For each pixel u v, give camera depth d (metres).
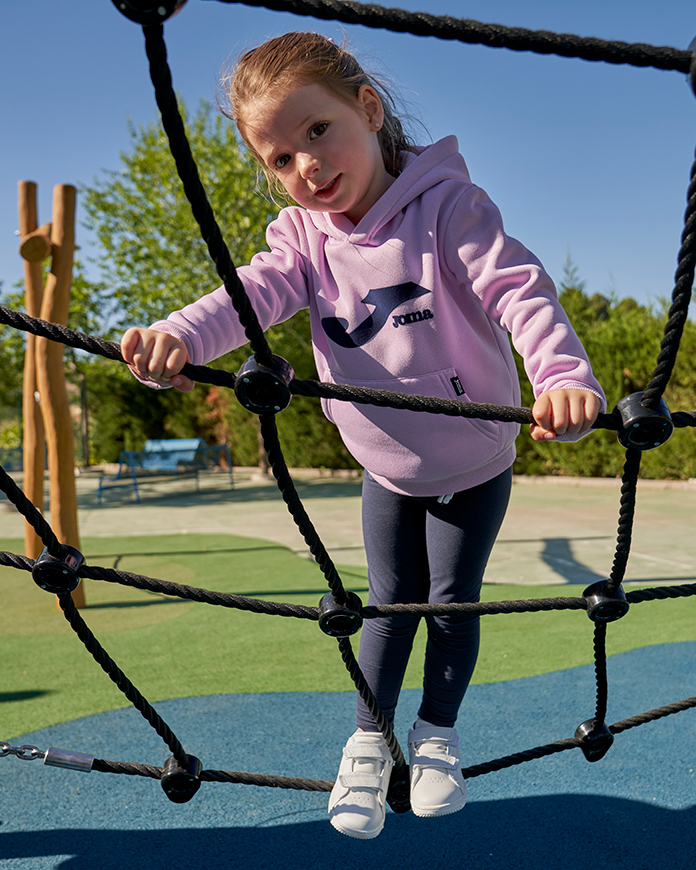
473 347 1.47
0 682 2.83
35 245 3.96
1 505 9.41
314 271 1.53
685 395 9.23
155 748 2.21
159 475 12.29
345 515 7.73
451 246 1.43
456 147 1.56
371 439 1.52
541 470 10.91
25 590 4.55
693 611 3.52
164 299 12.73
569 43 0.68
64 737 2.29
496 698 2.52
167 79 0.62
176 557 5.60
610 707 2.41
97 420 17.73
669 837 1.65
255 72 1.31
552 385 1.08
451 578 1.54
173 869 1.58
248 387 0.89
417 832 1.71
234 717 2.44
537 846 1.63
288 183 1.38
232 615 3.82
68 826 1.77
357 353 1.48
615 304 10.39
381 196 1.49
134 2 0.56
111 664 1.19
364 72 1.43
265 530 6.88
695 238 0.76
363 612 1.17
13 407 17.31
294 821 1.78
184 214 11.98
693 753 2.05
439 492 1.53
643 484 9.51
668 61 0.69
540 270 1.32
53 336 1.01
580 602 1.21
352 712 2.46
